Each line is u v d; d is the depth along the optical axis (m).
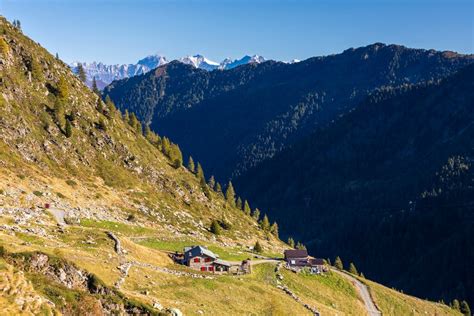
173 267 94.44
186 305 70.25
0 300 38.22
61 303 47.88
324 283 136.38
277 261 143.50
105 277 68.56
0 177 112.62
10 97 143.75
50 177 133.25
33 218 90.50
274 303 91.69
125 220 135.75
